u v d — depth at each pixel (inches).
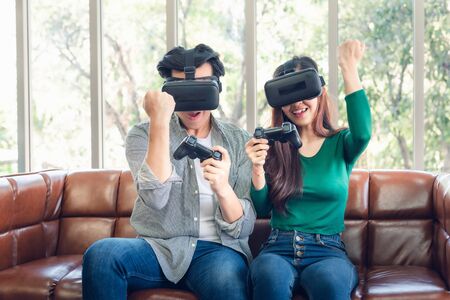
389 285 82.4
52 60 131.8
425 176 100.4
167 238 84.0
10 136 134.6
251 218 84.0
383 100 117.0
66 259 100.7
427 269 93.2
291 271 75.7
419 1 112.9
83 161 131.3
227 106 123.8
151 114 75.5
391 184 100.3
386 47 116.4
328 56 117.7
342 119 118.0
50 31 131.7
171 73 85.2
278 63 121.2
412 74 115.6
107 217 109.0
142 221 85.5
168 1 124.0
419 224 98.0
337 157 86.0
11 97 134.4
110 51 128.6
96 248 76.0
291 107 86.2
